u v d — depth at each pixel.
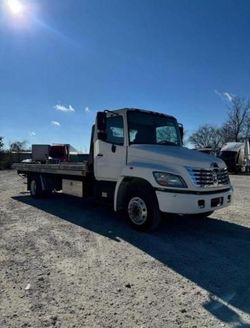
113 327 3.01
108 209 8.91
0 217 7.85
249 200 10.64
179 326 3.03
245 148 29.62
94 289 3.81
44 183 10.68
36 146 14.17
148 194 6.23
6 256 4.94
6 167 38.19
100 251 5.20
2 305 3.42
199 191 5.86
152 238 5.98
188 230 6.61
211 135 65.12
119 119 7.06
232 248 5.43
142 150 6.55
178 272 4.36
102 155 7.45
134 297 3.62
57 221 7.37
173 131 7.71
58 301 3.51
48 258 4.85
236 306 3.43
